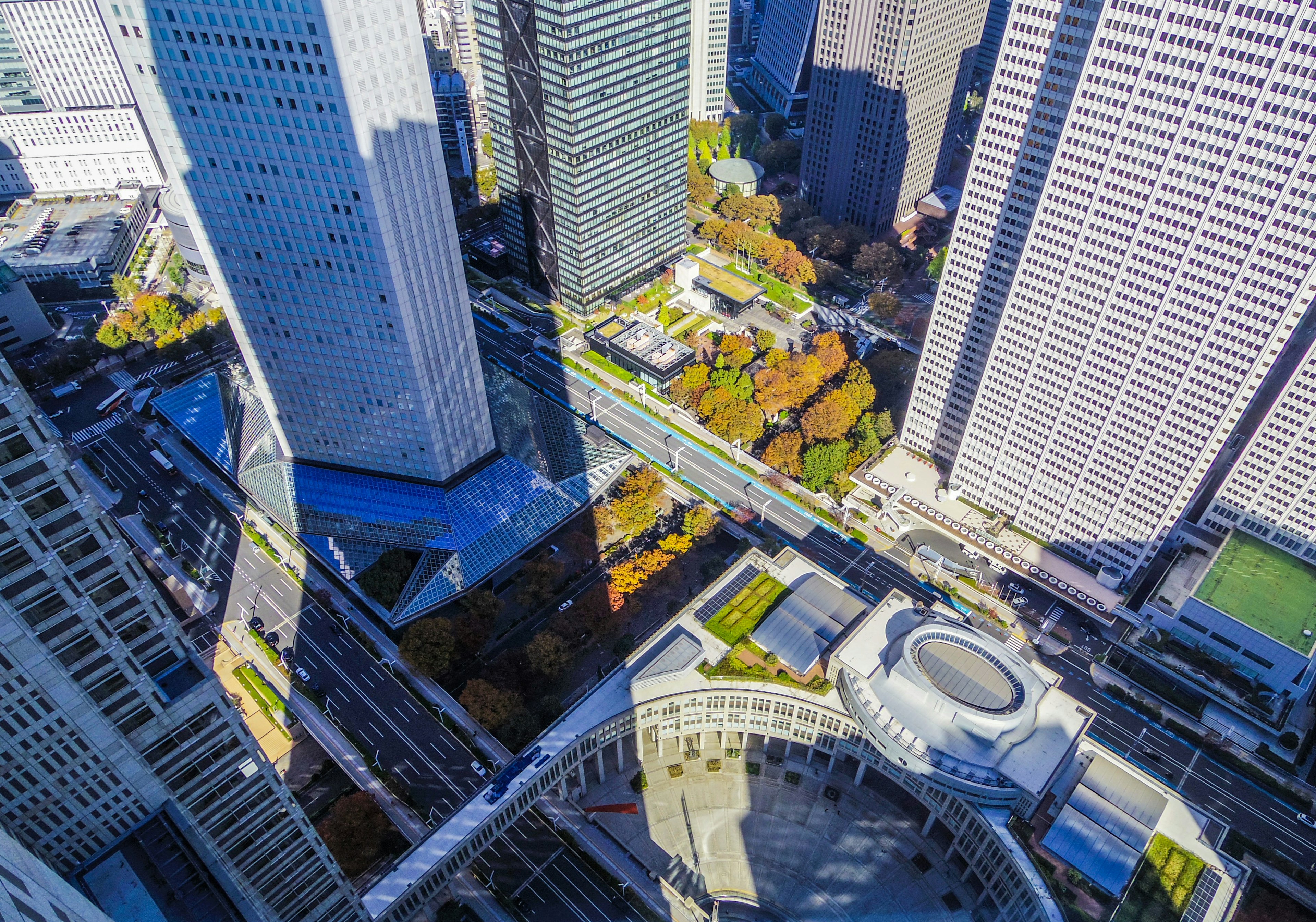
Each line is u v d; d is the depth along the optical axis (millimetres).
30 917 64375
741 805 199125
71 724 94562
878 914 180125
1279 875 179750
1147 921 157125
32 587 85688
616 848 189625
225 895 108250
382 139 184875
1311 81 154250
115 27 176750
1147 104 175000
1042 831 170250
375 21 172250
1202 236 180000
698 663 199625
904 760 179375
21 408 79250
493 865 184875
